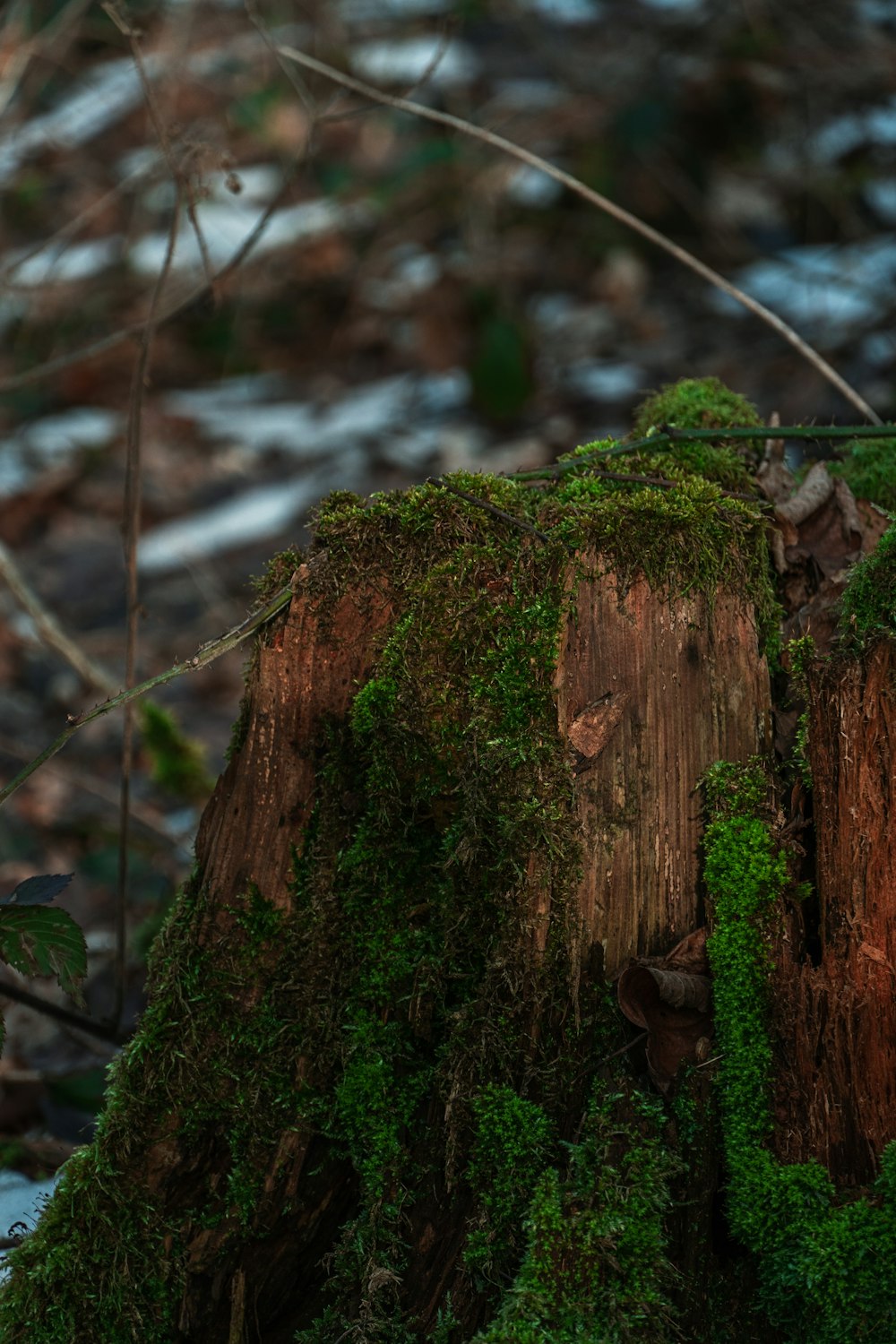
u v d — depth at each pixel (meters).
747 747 1.80
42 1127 2.13
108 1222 1.79
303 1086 1.79
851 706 1.76
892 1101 1.75
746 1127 1.76
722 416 1.95
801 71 4.93
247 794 1.80
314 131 2.20
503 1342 1.71
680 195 5.04
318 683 1.80
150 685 1.81
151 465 4.71
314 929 1.80
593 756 1.78
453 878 1.78
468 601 1.79
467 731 1.78
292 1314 1.81
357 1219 1.79
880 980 1.75
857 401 2.05
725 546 1.80
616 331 4.87
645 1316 1.72
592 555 1.79
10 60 3.73
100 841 2.85
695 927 1.79
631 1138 1.75
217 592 3.89
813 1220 1.74
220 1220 1.79
